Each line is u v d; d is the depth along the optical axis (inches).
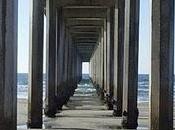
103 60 1337.4
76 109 979.9
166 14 446.9
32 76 586.9
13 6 366.3
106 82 1143.6
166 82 446.0
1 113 356.2
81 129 616.7
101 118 779.4
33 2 598.9
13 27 366.9
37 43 593.0
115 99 824.9
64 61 1227.2
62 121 724.0
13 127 370.0
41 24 599.2
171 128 447.8
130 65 601.3
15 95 375.9
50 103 807.7
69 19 1343.5
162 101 444.8
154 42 449.7
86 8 1232.2
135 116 599.5
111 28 1064.8
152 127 448.5
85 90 2041.1
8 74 361.4
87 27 1521.9
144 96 1961.1
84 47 2388.0
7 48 359.9
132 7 607.5
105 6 1088.2
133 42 604.4
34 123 587.2
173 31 452.8
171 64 449.4
